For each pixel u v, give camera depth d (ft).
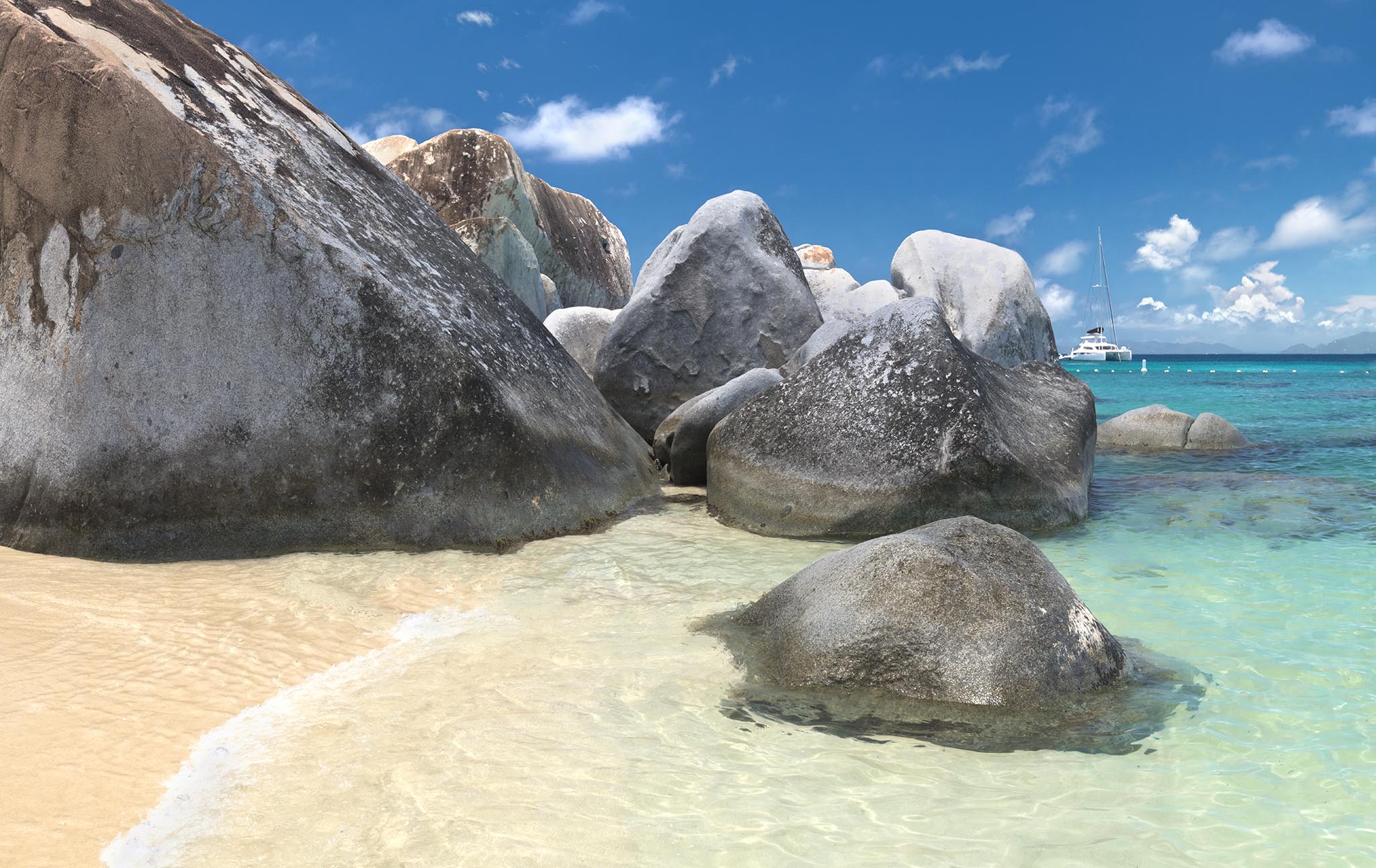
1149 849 8.31
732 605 15.52
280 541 18.21
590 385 28.09
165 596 14.94
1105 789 9.43
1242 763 10.02
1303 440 38.45
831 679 12.01
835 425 22.89
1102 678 12.13
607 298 92.99
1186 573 17.81
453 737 10.33
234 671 11.98
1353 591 16.52
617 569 17.88
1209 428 36.73
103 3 20.79
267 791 8.98
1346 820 8.80
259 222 18.67
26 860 7.61
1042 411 25.77
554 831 8.40
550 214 84.38
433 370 19.40
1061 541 20.66
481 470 19.56
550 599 15.85
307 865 7.77
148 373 17.94
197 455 17.94
